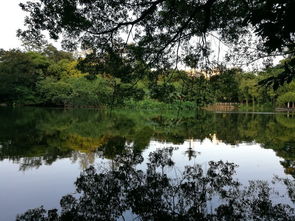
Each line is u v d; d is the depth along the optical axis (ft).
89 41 29.60
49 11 25.21
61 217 17.11
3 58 138.41
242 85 157.89
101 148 38.78
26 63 143.02
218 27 30.35
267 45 8.88
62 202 19.54
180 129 62.08
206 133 56.59
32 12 25.22
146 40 30.86
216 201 19.72
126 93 31.81
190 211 17.98
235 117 104.73
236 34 30.32
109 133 53.78
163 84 30.12
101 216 17.34
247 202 19.45
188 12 28.50
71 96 137.18
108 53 30.19
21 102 143.74
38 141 43.29
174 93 31.30
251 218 16.96
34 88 145.59
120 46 29.89
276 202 19.42
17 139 44.47
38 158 32.27
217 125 72.69
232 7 28.19
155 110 129.49
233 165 30.09
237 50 29.71
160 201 19.72
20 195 20.85
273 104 180.45
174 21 30.12
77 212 17.88
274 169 28.66
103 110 129.18
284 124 77.15
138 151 36.99
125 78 30.76
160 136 50.83
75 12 25.80
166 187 22.67
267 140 48.42
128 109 131.03
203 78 31.91
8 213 17.63
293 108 168.14
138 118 88.48
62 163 30.12
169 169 28.22
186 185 23.12
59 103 147.64
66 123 69.41
